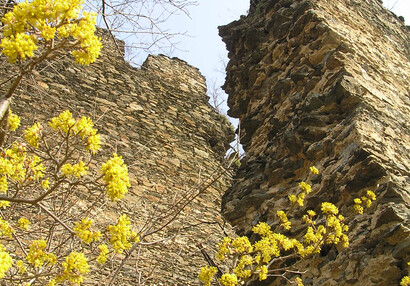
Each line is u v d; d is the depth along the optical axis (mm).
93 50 2951
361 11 12062
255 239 7770
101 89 10297
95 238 3115
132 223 7590
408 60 11836
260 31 12133
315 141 7992
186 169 9742
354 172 6617
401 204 5848
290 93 9688
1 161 3195
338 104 8094
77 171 2988
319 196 6988
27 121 8383
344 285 5566
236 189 9234
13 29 2904
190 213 8734
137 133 9852
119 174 2875
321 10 10578
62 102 9328
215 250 8148
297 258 6629
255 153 9977
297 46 10258
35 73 9375
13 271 5539
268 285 6691
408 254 5203
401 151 7383
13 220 6074
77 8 2922
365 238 5762
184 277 7242
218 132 11273
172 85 11859
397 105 8875
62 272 3254
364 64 9344
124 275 6613
